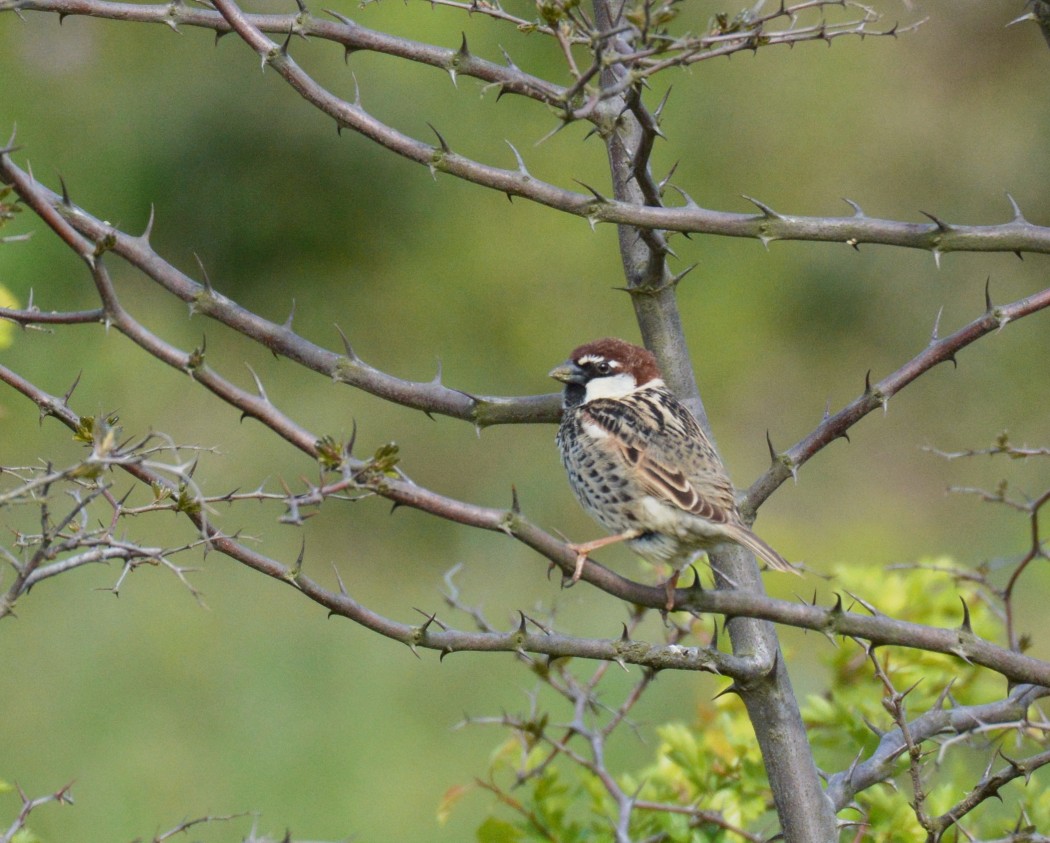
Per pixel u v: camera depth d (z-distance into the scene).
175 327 17.05
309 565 15.16
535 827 6.74
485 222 18.30
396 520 16.05
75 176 17.86
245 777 11.23
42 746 11.45
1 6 5.68
